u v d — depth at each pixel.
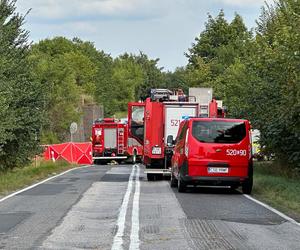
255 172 32.75
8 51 31.16
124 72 130.50
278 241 12.36
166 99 30.06
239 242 12.18
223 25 80.75
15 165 34.56
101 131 59.91
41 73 62.56
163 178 30.09
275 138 29.22
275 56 27.23
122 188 24.45
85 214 16.23
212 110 29.78
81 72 101.62
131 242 12.10
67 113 65.50
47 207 17.84
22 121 31.38
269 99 29.53
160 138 29.39
